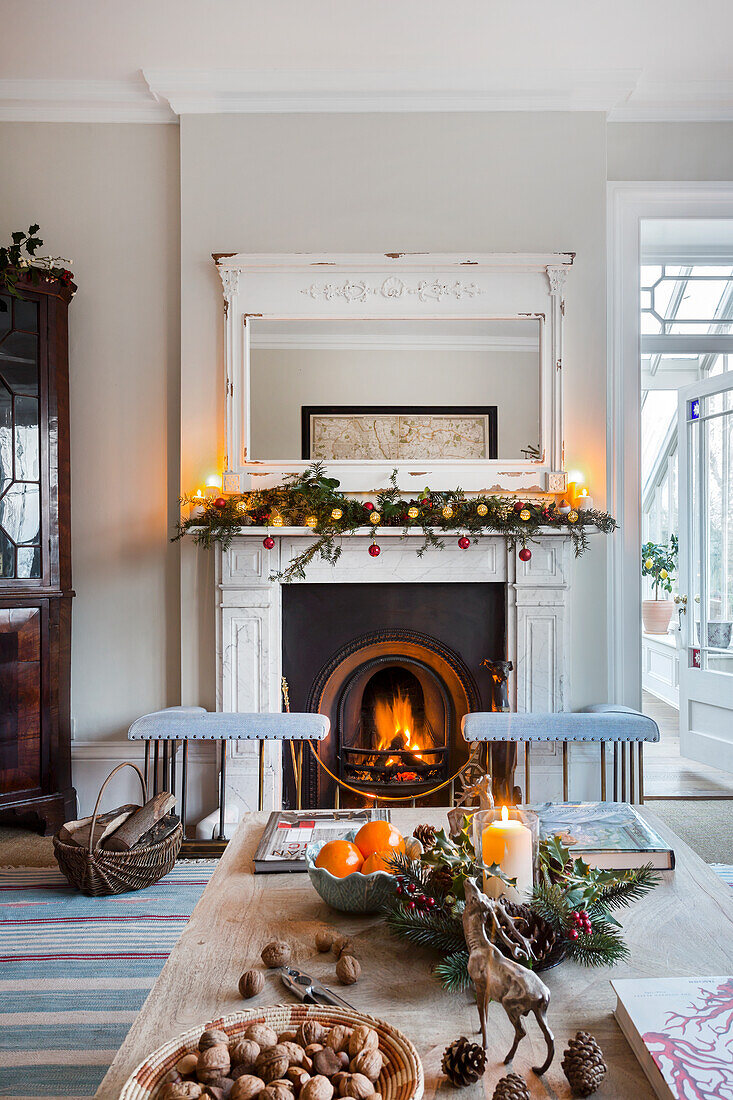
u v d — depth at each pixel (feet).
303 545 10.58
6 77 10.72
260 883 4.95
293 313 10.80
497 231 10.89
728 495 12.80
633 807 6.28
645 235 12.13
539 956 3.49
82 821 8.50
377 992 3.64
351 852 4.54
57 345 10.66
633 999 3.28
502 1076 3.00
